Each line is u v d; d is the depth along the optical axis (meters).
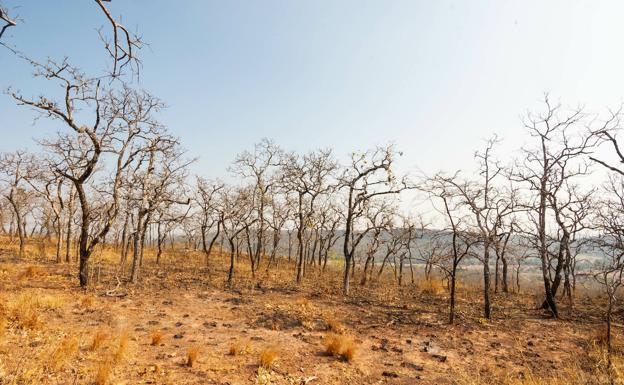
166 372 7.41
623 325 13.81
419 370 9.08
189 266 26.14
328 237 31.20
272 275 25.05
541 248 15.89
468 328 12.99
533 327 13.48
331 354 9.65
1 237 36.44
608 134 13.25
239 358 8.74
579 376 8.66
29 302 10.86
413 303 17.39
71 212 22.66
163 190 18.27
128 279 18.02
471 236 13.57
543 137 16.12
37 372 6.42
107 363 7.13
